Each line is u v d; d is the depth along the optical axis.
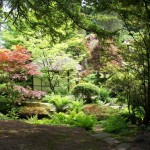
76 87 16.47
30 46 15.29
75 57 18.53
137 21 8.88
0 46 18.17
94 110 13.27
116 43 9.48
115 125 8.63
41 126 8.71
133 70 9.61
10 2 9.37
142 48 9.19
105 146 6.51
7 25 16.69
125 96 10.14
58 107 14.09
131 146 6.41
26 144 6.25
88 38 16.27
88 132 8.40
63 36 10.38
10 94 13.54
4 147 5.89
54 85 17.47
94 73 19.02
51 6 9.09
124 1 8.16
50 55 15.75
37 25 9.98
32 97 15.22
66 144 6.61
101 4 8.41
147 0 7.89
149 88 8.96
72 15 9.09
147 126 8.59
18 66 13.38
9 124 8.47
